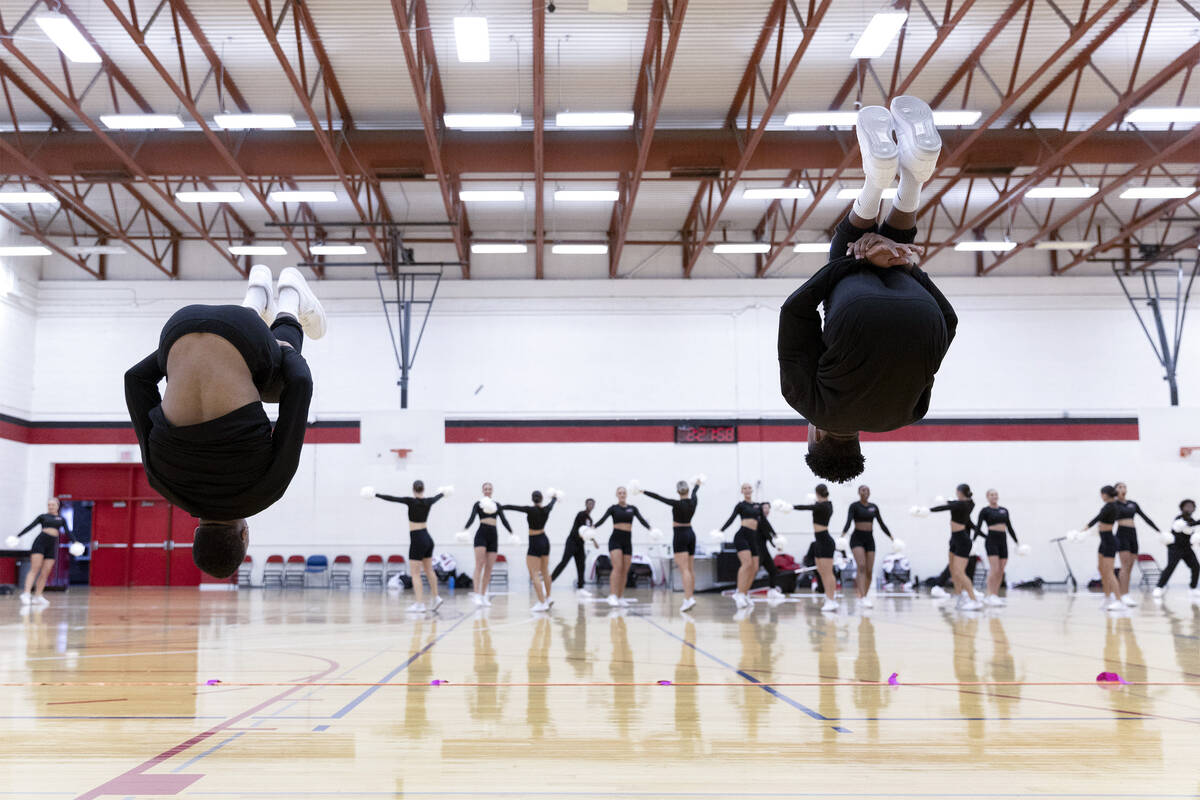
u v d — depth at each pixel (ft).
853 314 8.77
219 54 52.65
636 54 53.36
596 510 76.69
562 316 78.59
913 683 21.58
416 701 18.99
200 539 9.43
